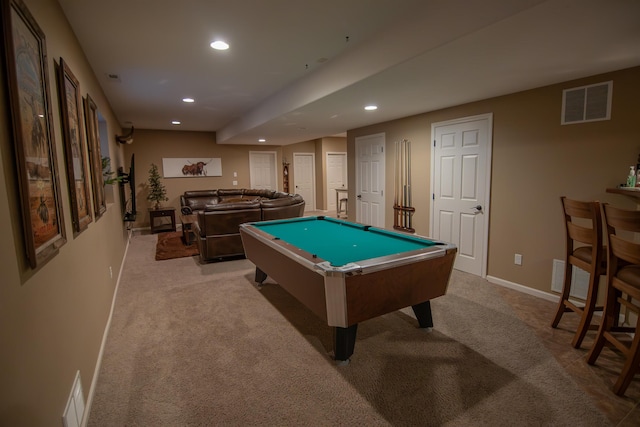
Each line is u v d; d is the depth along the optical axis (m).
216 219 4.57
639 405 1.82
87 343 1.98
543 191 3.27
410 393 1.94
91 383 1.97
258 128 5.80
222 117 6.41
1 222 0.98
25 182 1.13
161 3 2.18
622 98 2.68
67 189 1.82
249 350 2.43
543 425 1.69
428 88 3.21
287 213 5.09
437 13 2.14
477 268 3.99
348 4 2.23
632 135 2.64
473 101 3.82
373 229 3.16
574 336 2.48
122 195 5.68
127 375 2.15
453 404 1.84
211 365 2.25
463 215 4.11
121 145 6.75
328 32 2.66
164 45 2.87
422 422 1.72
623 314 2.68
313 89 3.67
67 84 1.95
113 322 2.90
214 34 2.68
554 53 2.29
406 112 4.45
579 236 2.41
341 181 10.36
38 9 1.59
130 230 6.96
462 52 2.26
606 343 2.38
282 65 3.45
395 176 5.14
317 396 1.93
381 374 2.12
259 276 3.74
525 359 2.26
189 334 2.68
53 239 1.43
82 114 2.38
